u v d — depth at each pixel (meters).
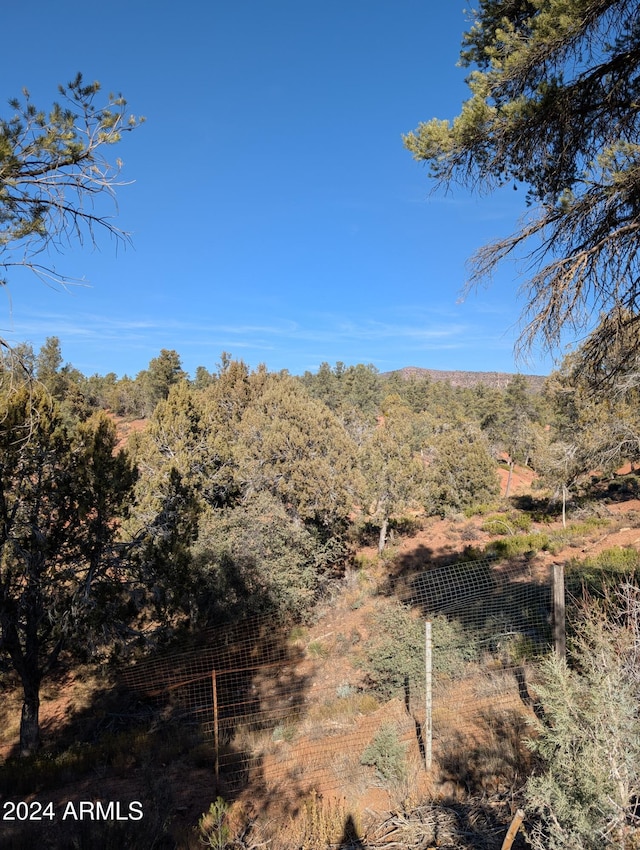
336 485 17.81
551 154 5.11
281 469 18.58
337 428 21.20
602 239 4.66
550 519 22.91
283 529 15.34
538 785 3.22
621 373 5.75
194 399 20.86
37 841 5.11
